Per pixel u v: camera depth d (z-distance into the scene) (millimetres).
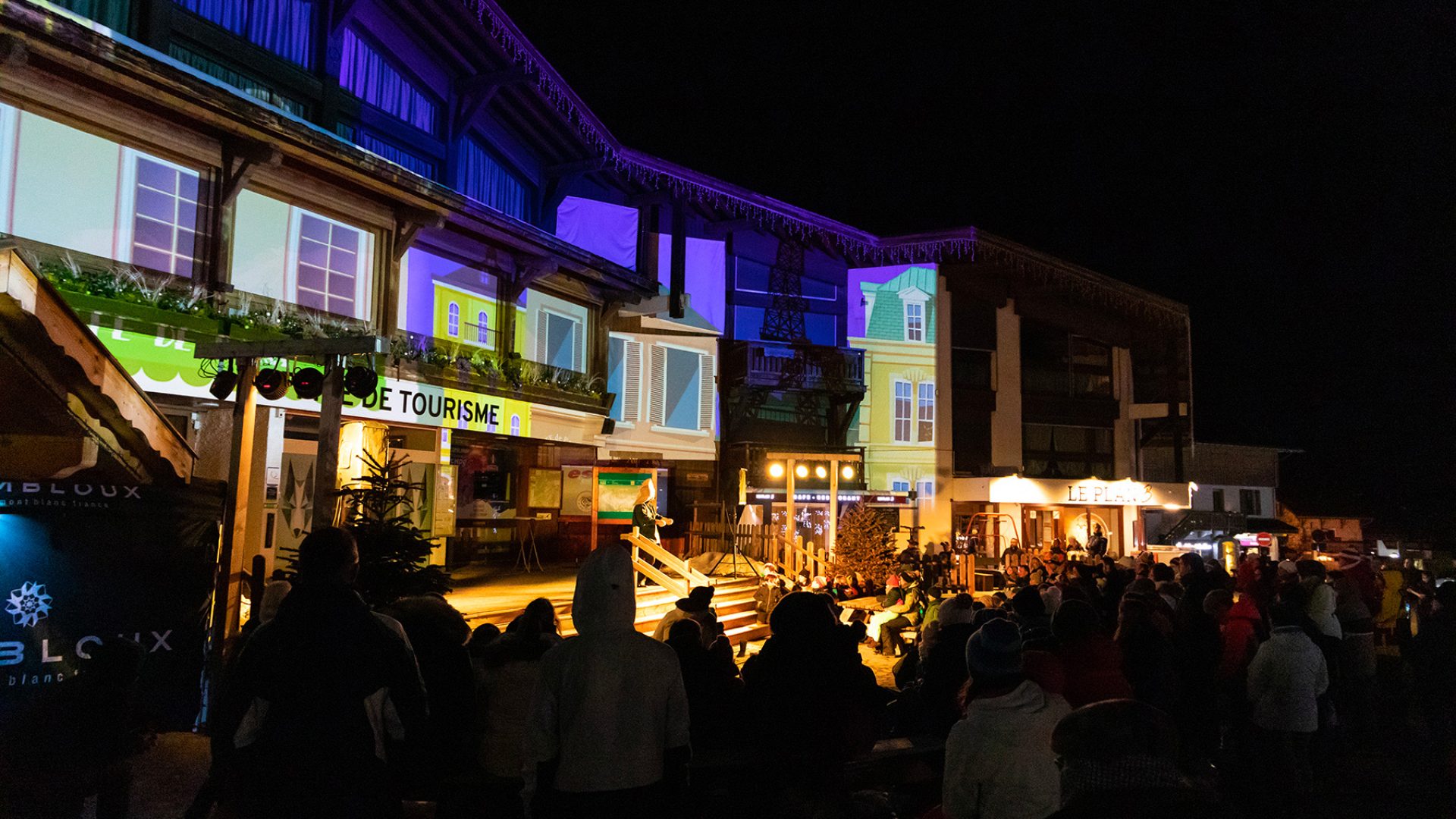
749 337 26062
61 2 10000
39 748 4758
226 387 8039
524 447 19312
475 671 5305
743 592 16531
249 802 3244
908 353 29234
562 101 17891
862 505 20516
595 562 3693
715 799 4742
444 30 15789
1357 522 42219
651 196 22734
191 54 11656
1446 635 7727
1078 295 33031
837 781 4125
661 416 22156
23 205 8727
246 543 10781
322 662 3299
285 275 11586
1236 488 40031
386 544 7797
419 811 5707
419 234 13773
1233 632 7715
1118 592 10688
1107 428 34500
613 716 3500
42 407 5910
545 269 15922
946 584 20766
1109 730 2119
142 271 9672
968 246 28891
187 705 6648
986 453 31000
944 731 5871
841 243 28641
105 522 6176
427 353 13461
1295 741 6727
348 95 14102
